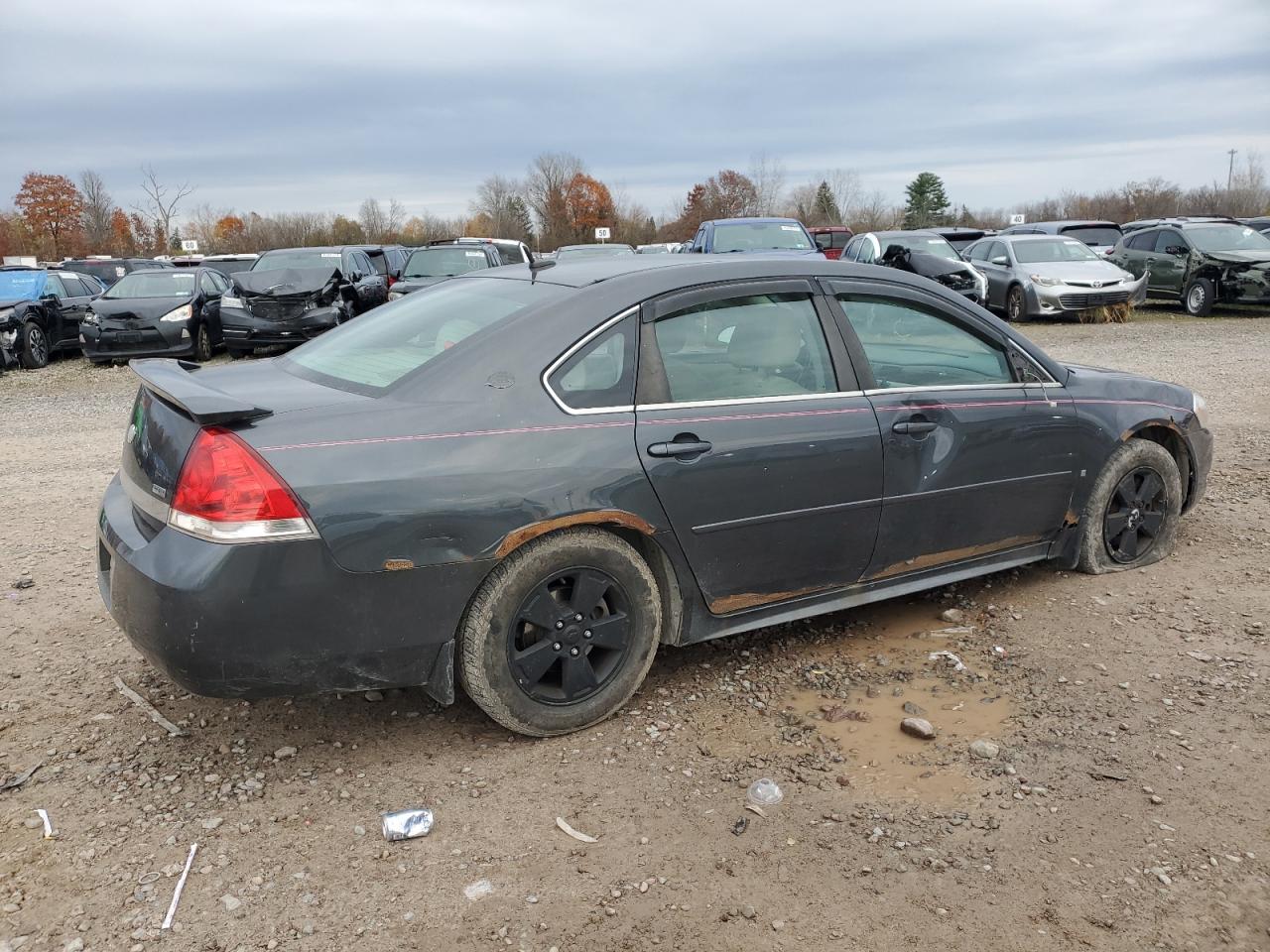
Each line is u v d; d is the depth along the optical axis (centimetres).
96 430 962
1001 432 422
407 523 298
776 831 287
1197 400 511
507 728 335
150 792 307
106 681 384
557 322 338
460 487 304
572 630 336
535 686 334
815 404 374
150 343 1541
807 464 368
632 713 359
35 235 5619
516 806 300
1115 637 414
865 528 389
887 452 388
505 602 318
